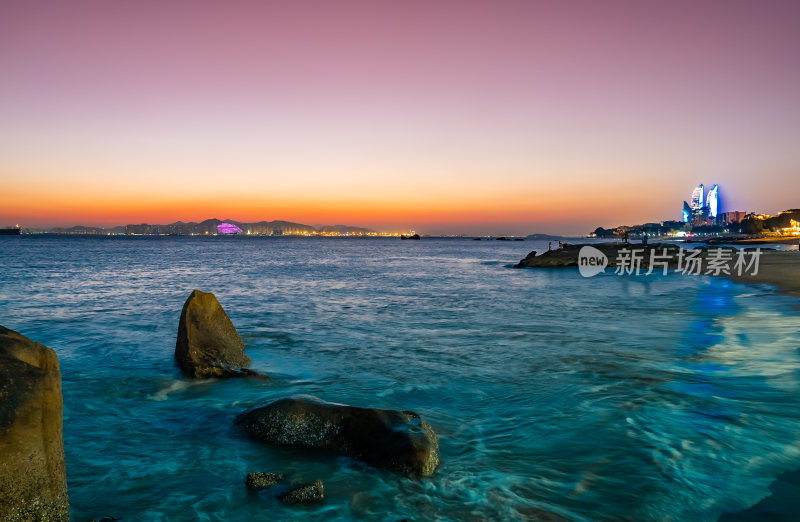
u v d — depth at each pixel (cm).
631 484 478
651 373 869
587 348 1100
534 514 429
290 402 618
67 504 389
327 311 1767
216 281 3144
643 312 1673
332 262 6106
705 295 2131
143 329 1402
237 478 507
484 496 461
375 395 775
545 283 3025
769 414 652
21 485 353
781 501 443
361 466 528
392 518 427
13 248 10350
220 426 650
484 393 777
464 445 579
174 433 632
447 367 948
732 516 421
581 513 430
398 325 1453
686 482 479
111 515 434
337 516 431
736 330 1255
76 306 1898
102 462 545
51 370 391
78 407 735
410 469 504
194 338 935
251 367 963
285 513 438
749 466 510
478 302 2038
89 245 13862
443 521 419
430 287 2767
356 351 1102
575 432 608
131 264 5094
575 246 5309
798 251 5697
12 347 393
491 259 7231
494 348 1116
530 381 838
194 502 459
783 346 1048
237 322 1512
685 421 633
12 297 2181
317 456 554
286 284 2950
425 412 691
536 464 526
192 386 841
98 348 1145
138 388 830
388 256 8344
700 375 848
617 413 666
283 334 1309
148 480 503
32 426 364
